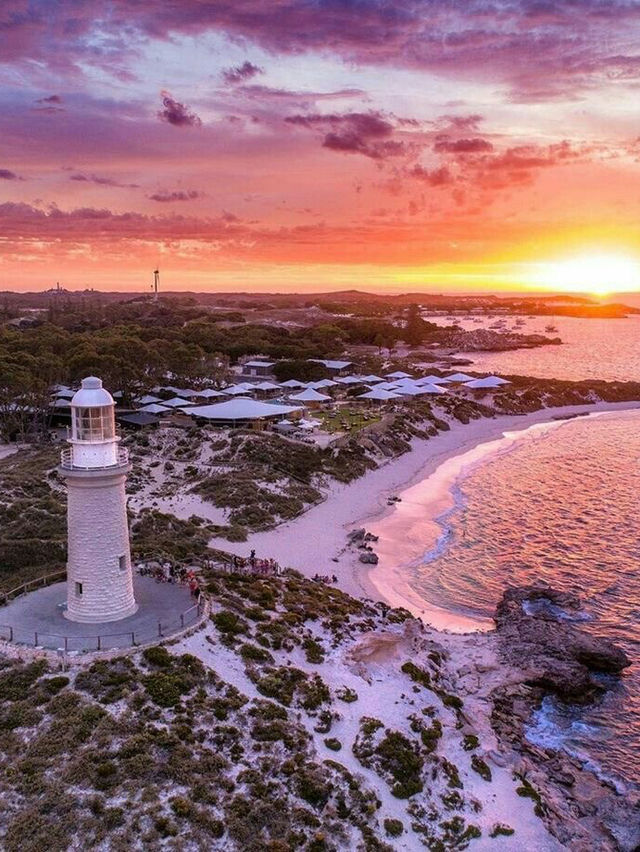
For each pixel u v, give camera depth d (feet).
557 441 377.50
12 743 90.58
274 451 273.95
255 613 127.85
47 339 460.14
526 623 152.46
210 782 88.53
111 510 113.80
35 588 133.28
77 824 80.07
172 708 98.37
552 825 96.89
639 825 98.89
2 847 76.43
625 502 256.73
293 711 105.40
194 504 221.87
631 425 431.02
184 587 131.64
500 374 594.24
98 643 106.22
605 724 124.88
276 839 83.51
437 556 199.11
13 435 313.73
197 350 448.24
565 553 204.03
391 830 89.97
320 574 176.76
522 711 124.67
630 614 165.07
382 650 128.67
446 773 102.12
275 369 498.28
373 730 105.70
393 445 325.01
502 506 249.55
